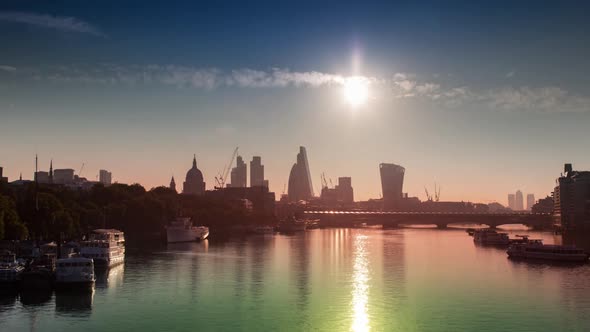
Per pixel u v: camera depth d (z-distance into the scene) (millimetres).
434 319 152250
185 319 150625
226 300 174500
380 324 147250
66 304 167000
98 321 147875
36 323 145750
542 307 166625
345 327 144000
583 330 141875
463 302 173125
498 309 164000
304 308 164125
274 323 147375
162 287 196375
